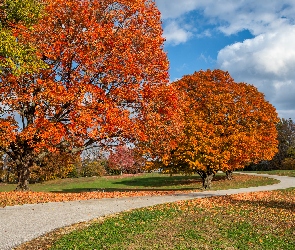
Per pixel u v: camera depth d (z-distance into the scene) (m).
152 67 21.59
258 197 20.73
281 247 9.50
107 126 18.94
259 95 38.91
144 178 51.22
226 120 32.91
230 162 30.06
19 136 19.92
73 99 18.62
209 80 35.56
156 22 23.47
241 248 9.23
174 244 9.40
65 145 22.33
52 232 10.84
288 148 69.31
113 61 20.05
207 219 12.97
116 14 22.00
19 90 19.55
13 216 13.33
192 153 27.52
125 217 13.10
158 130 22.64
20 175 23.22
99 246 9.05
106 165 67.69
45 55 19.52
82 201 18.55
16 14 15.82
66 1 20.17
